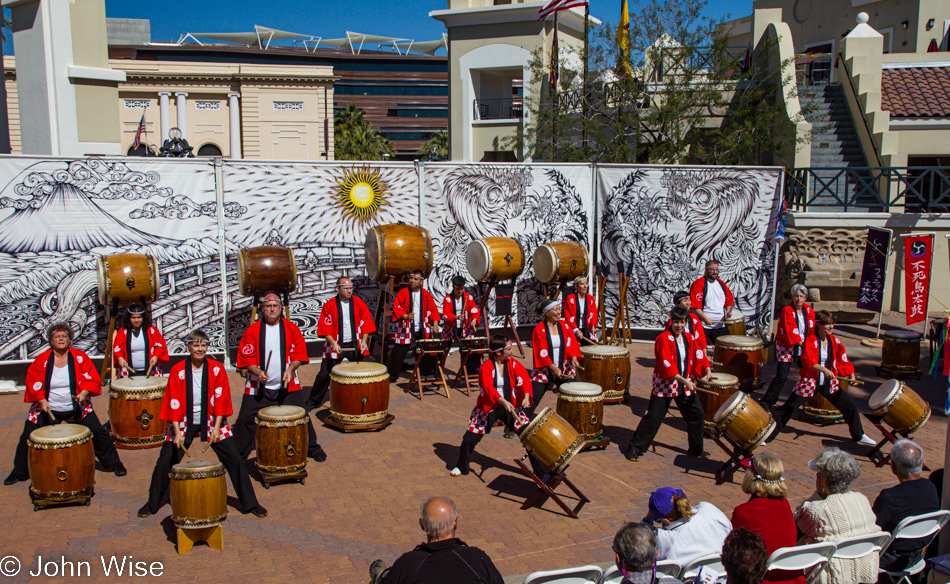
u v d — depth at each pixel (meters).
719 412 7.71
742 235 13.82
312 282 12.30
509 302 12.82
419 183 12.73
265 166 11.80
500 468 8.15
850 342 14.10
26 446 7.25
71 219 10.82
